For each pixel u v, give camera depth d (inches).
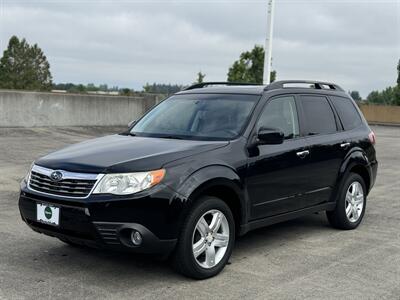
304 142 258.4
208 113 246.8
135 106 866.8
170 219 193.2
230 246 216.5
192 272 202.8
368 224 309.1
